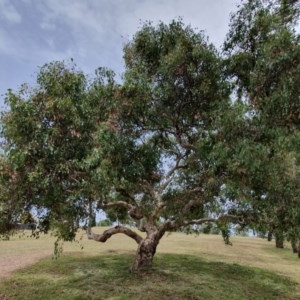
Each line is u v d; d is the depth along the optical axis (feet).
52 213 28.94
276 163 28.04
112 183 29.73
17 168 24.73
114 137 30.04
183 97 37.01
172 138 41.65
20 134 25.09
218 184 31.81
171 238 91.15
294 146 27.50
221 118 29.99
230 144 28.58
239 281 42.19
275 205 30.99
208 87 35.55
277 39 28.86
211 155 29.40
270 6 36.35
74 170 26.71
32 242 71.31
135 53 38.81
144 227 42.52
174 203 39.86
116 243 71.67
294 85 28.12
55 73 27.91
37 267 45.65
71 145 26.53
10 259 51.42
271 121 28.91
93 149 27.12
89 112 28.50
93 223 39.45
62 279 39.29
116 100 32.78
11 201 26.53
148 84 35.12
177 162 41.47
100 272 41.98
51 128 25.48
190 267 47.62
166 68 35.19
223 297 34.71
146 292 34.27
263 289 39.96
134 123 35.65
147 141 38.52
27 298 33.19
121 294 33.63
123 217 44.62
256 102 30.32
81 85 29.01
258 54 32.78
